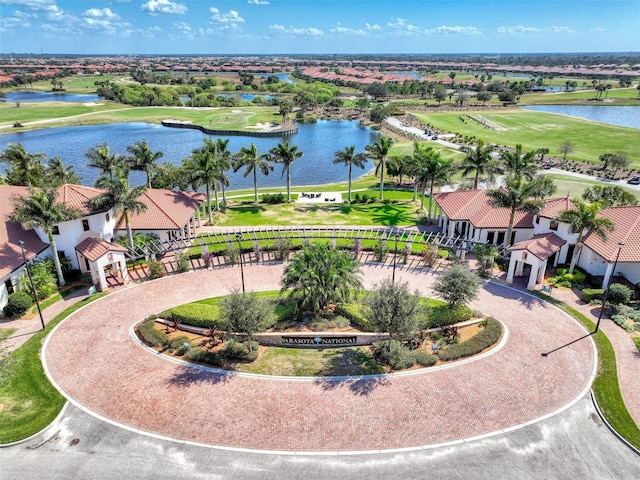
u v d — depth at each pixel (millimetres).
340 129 159375
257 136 142375
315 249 38750
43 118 161125
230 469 23000
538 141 123375
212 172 61375
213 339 33906
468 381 29609
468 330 35844
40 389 28797
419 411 26922
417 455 23797
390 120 169375
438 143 122500
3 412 26953
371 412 26859
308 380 29766
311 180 95375
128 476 22562
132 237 50906
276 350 33438
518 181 49469
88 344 33750
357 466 23141
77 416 26547
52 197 41875
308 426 25766
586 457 23766
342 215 67188
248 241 54906
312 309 38125
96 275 42656
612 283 42969
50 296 41312
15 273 39656
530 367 31062
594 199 58906
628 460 23609
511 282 44219
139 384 29297
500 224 52469
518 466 23156
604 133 134375
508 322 37000
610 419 26188
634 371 30766
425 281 45031
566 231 46031
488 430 25484
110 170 56438
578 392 28609
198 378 29938
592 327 36125
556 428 25672
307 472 22797
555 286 43500
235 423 26000
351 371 30750
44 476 22547
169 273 46656
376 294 32219
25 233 44250
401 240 50375
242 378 29953
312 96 197875
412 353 31984
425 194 79688
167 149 122375
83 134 142875
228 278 45719
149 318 36844
